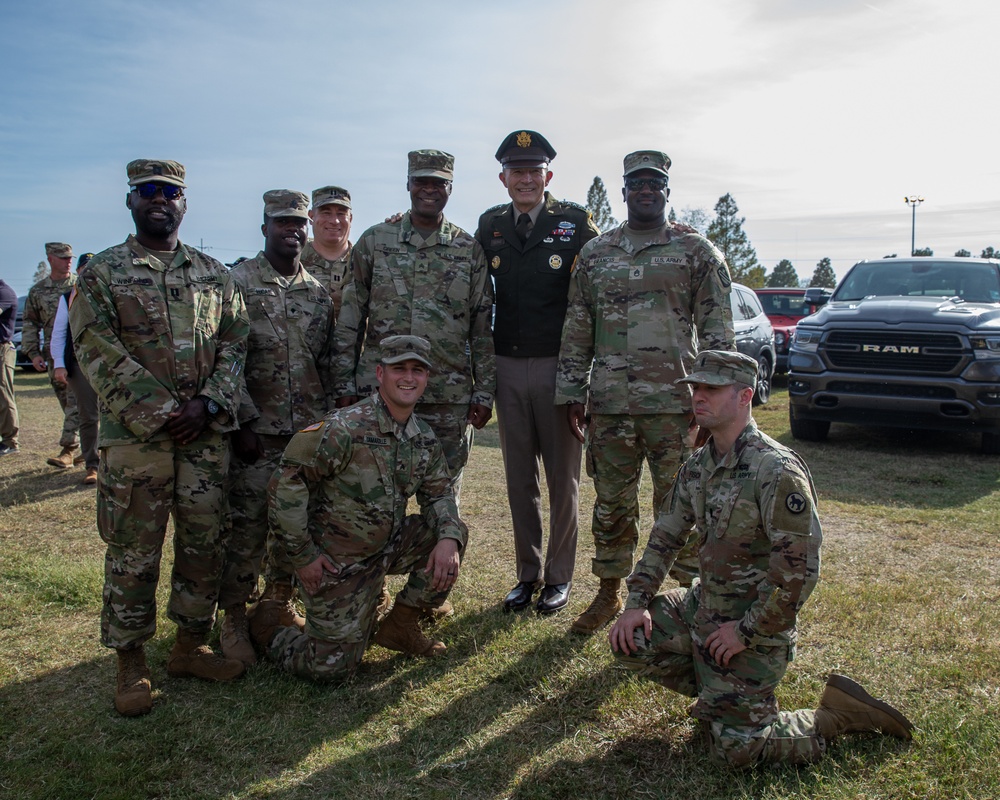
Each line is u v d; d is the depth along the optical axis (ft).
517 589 13.53
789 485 7.95
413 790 8.38
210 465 10.46
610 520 12.30
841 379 25.07
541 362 13.29
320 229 16.14
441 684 10.64
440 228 12.83
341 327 12.62
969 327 23.50
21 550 16.03
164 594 13.71
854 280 29.53
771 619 7.93
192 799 8.23
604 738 9.29
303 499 10.15
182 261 10.45
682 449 12.00
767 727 8.45
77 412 23.56
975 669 10.51
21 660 11.33
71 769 8.71
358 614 10.49
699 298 11.89
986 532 16.71
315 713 9.97
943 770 8.30
